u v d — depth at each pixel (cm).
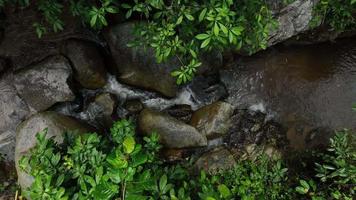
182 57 437
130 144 237
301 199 429
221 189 270
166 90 561
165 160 495
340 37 614
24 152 429
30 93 524
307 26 558
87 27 558
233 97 578
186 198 309
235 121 547
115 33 540
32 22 532
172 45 380
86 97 557
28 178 405
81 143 342
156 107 566
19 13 524
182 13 357
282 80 579
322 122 528
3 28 532
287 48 611
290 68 589
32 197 287
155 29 400
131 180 238
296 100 557
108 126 536
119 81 566
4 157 501
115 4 438
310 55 602
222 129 529
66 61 536
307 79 575
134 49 535
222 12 334
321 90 560
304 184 374
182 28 393
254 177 441
